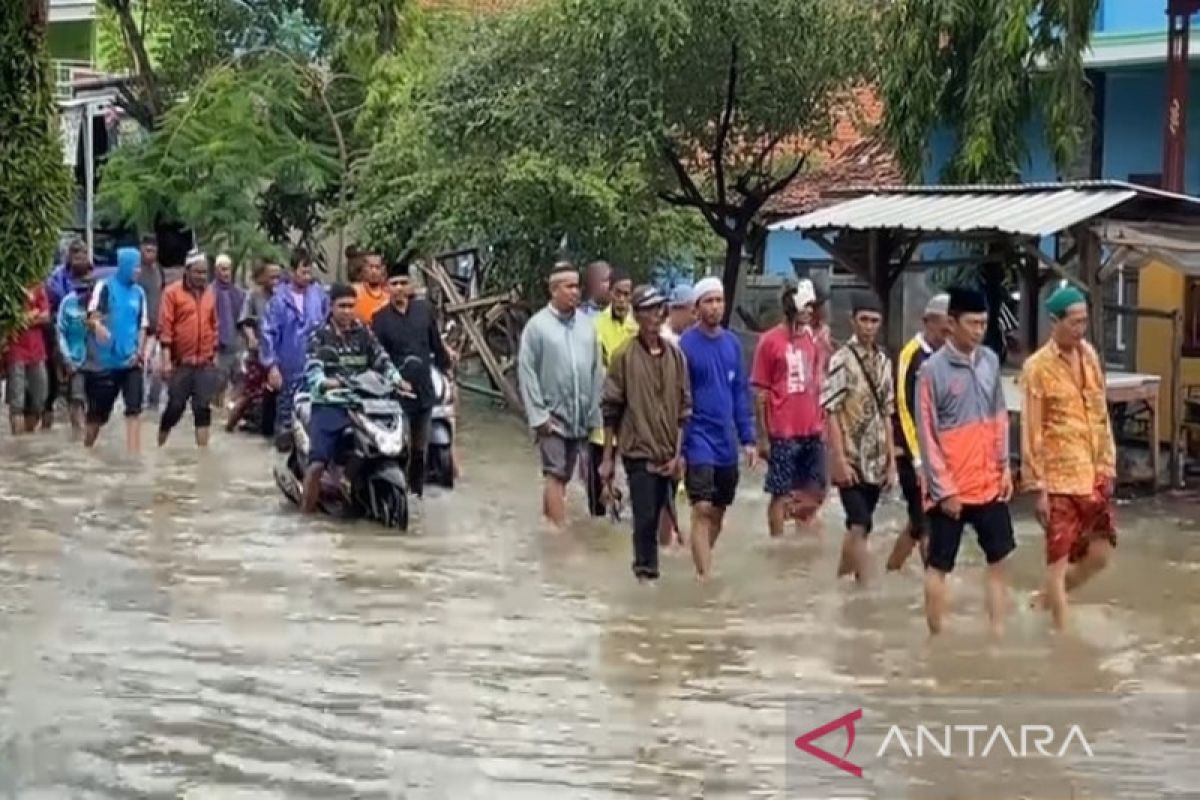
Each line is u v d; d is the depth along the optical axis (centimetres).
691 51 4672
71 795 1619
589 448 3164
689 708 1936
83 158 6694
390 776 1684
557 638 2270
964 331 2245
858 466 2623
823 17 4656
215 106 6225
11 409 4341
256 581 2612
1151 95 4684
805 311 3006
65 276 4356
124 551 2842
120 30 7319
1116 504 3438
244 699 1952
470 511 3306
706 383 2642
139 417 4106
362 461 3122
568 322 3111
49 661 2111
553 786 1658
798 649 2220
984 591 2583
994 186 3844
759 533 3091
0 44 1435
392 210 5206
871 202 3816
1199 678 2091
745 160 5003
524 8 4969
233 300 4628
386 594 2531
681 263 5362
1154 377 3644
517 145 4941
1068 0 4169
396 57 6394
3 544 2889
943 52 4400
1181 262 3384
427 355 3419
